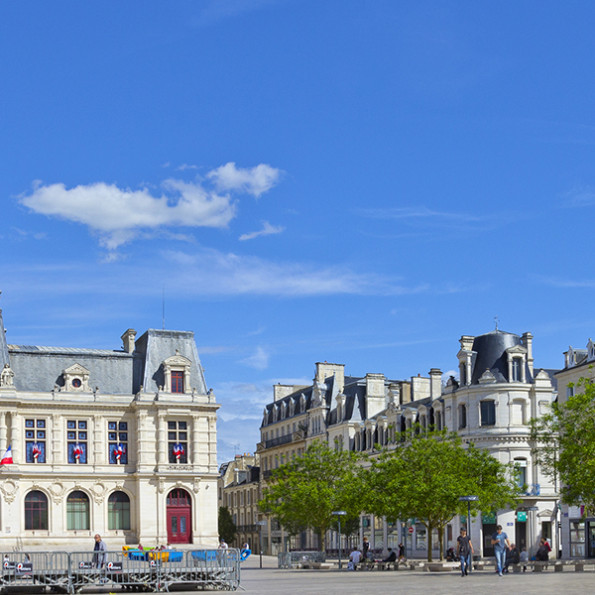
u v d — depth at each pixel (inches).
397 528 3873.0
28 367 3356.3
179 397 3417.8
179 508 3373.5
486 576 1939.0
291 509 3275.1
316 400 4699.8
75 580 1635.1
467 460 2689.5
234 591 1565.0
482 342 3528.5
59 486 3250.5
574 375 3238.2
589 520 3125.0
